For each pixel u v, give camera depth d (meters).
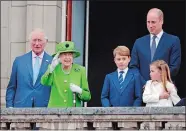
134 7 46.38
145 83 35.88
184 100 33.97
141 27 46.25
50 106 35.38
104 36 46.09
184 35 46.09
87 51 45.75
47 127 32.25
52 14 45.22
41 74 36.59
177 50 37.41
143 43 37.53
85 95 35.31
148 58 37.34
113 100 35.94
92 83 45.62
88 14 45.84
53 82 35.41
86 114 31.88
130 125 31.59
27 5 45.38
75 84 35.38
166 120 31.30
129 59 36.06
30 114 32.34
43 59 36.84
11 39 45.50
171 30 46.31
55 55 35.66
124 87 35.81
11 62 45.28
